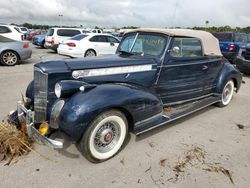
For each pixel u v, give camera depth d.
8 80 7.86
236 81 6.14
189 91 5.01
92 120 3.09
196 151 3.78
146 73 4.08
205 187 2.96
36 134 3.24
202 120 5.06
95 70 3.54
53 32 15.90
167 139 4.12
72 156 3.48
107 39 13.22
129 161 3.44
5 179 2.95
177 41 4.38
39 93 3.37
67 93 3.18
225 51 12.16
